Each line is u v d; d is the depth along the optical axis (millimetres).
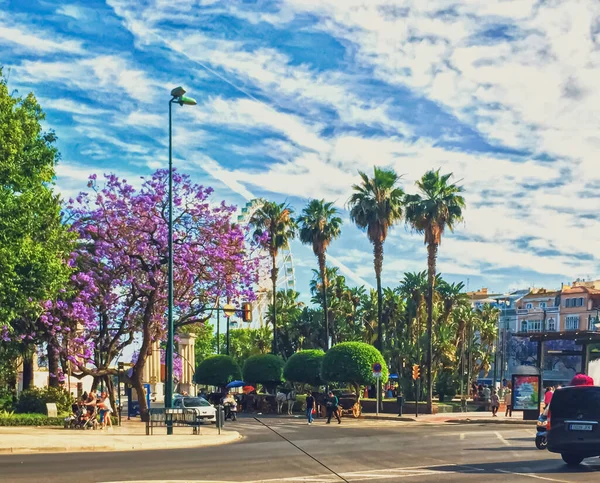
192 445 25516
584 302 125938
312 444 25562
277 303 102188
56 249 33031
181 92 31844
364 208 59281
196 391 96750
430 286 54844
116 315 39344
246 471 16750
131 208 37375
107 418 32656
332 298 90125
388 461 19250
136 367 38281
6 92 28625
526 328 134125
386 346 75000
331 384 69000
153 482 14273
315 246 67062
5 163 28047
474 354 94188
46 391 38094
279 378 63938
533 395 41875
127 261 37188
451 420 43562
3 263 26891
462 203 55375
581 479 15242
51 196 32719
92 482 14297
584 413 17797
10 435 25953
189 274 37438
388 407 53438
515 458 20141
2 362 39125
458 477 15617
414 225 55406
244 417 49281
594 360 40969
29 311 32562
